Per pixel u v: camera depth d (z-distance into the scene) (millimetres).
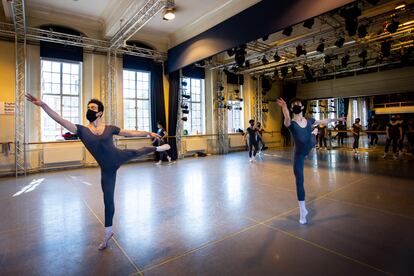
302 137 2957
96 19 7730
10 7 5820
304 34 7176
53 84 7613
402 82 11297
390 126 8234
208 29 7145
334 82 13422
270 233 2832
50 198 4391
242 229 2955
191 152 10375
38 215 3533
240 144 12031
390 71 11633
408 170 6156
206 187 5031
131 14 6121
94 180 5949
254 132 8594
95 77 8094
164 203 4012
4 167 6590
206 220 3262
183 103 9797
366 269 2104
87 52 7996
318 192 4457
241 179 5703
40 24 7156
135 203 4027
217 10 6758
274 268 2139
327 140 14969
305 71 10766
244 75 12328
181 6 6641
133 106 9156
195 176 6188
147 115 9531
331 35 7102
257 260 2270
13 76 6777
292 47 8312
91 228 3072
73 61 7820
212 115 10945
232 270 2119
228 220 3244
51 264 2260
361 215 3318
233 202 4000
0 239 2777
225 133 11336
